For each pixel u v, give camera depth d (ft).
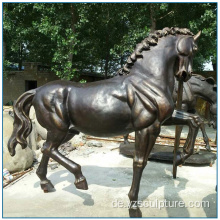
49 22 23.04
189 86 13.80
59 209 8.16
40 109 8.04
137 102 7.16
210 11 21.22
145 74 7.43
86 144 16.85
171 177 11.24
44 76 39.88
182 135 21.70
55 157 8.01
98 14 26.43
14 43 28.37
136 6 24.73
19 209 8.13
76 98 7.72
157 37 7.53
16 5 25.25
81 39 30.17
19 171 11.38
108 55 34.83
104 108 7.30
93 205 8.46
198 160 12.70
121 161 13.47
